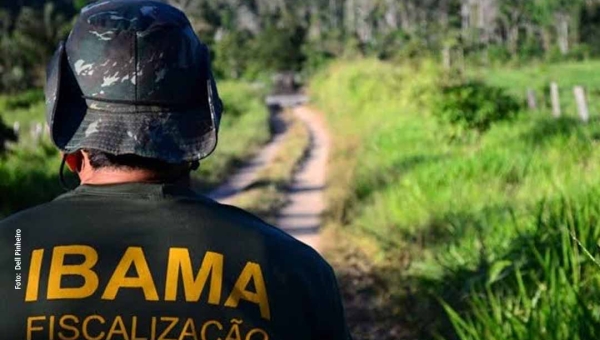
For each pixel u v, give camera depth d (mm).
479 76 21594
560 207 7086
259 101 50219
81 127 1903
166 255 1851
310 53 78812
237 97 49625
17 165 17953
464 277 7477
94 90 1900
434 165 13453
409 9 92812
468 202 10508
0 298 1801
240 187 21344
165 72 1907
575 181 8406
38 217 1891
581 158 10656
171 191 1937
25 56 60625
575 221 6707
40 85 61500
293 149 29281
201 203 1943
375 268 10172
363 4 101062
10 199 15078
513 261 6664
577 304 5102
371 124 28625
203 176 21906
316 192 19203
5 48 61000
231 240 1899
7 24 73500
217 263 1860
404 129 21641
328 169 22875
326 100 47969
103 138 1885
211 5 105312
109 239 1854
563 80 39281
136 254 1843
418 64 32156
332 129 37062
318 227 14430
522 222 7992
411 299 8148
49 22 62312
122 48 1897
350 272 10188
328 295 1941
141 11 1930
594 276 5617
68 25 60875
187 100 1937
